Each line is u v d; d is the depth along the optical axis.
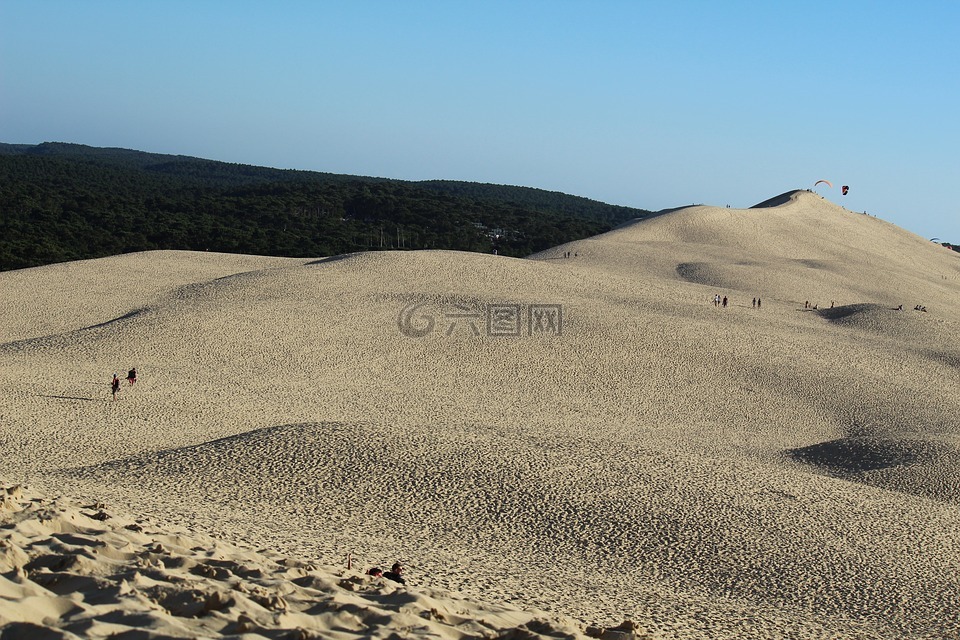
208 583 11.27
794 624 21.09
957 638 21.22
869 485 34.47
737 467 34.19
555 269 78.06
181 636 9.05
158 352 50.38
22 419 36.19
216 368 48.41
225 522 22.72
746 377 53.59
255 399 43.41
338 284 67.06
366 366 50.69
